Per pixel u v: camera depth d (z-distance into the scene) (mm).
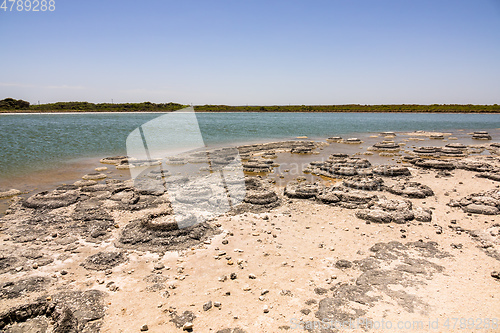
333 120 82312
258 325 5848
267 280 7348
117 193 13859
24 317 5895
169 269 7848
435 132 47562
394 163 22719
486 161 21703
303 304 6445
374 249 8781
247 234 9875
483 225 10555
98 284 7230
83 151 27672
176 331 5746
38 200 12719
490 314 5914
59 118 74438
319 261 8203
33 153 26031
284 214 11688
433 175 17969
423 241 9336
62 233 9930
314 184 15156
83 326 5855
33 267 7898
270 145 30984
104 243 9250
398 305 6242
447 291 6703
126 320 6047
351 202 12695
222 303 6520
